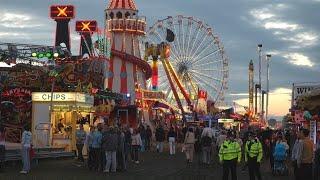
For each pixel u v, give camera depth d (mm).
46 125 29984
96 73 37125
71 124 30156
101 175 20469
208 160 27703
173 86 61438
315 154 16188
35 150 26359
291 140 26578
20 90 32312
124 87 58844
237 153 17156
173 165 27234
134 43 61156
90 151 22594
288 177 21641
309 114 21688
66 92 30406
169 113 58125
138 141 28359
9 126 30844
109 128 22312
